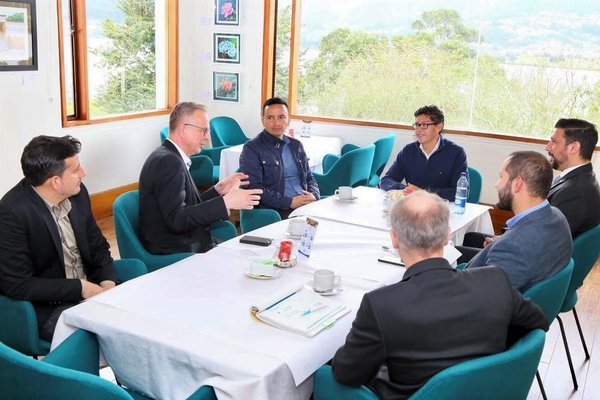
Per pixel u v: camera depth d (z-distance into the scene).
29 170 2.20
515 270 2.00
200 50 6.44
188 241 2.79
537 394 2.73
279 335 1.68
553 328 3.42
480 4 5.42
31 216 2.20
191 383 1.62
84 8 4.99
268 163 3.68
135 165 5.84
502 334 1.49
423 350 1.43
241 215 3.33
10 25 4.23
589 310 3.70
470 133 5.54
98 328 1.73
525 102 5.43
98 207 5.36
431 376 1.44
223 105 6.50
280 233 2.66
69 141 2.28
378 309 1.43
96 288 2.28
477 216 3.26
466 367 1.35
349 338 1.49
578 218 2.73
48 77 4.64
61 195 2.28
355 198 3.42
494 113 5.56
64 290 2.20
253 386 1.48
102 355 1.85
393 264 2.30
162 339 1.63
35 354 2.14
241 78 6.35
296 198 3.58
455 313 1.43
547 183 2.07
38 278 2.19
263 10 6.10
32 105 4.54
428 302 1.44
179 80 6.29
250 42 6.23
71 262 2.44
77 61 5.05
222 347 1.60
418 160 3.85
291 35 6.12
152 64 6.10
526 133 5.48
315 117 6.15
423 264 1.51
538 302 1.91
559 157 2.88
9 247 2.13
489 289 1.50
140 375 1.71
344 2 5.91
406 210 1.54
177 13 6.08
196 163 4.84
